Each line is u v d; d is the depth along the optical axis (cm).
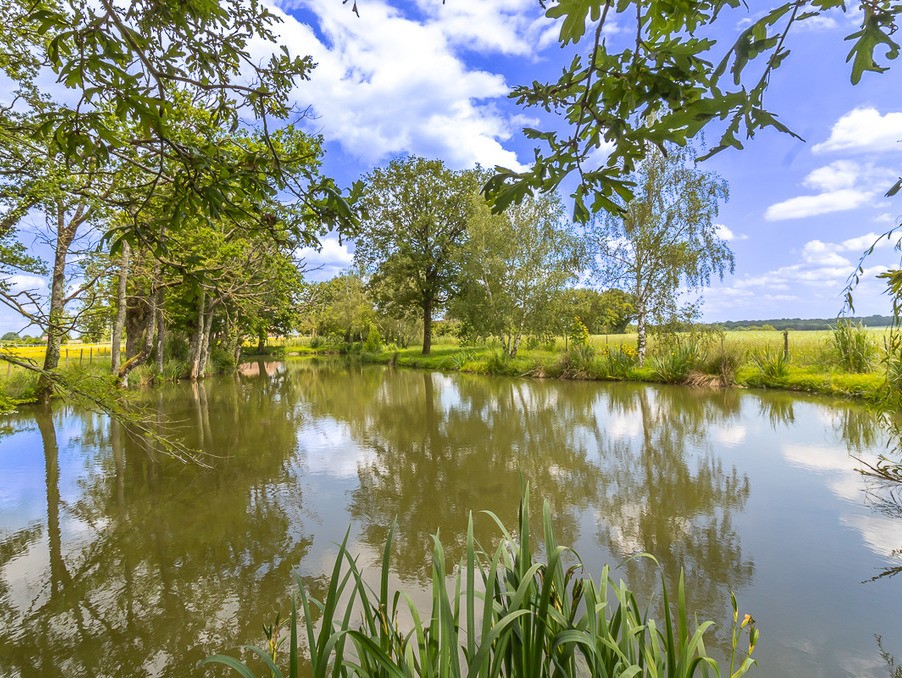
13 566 444
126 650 322
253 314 1002
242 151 211
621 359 1766
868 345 1219
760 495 560
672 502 554
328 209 202
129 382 1709
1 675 300
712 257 1554
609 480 648
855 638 302
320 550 467
